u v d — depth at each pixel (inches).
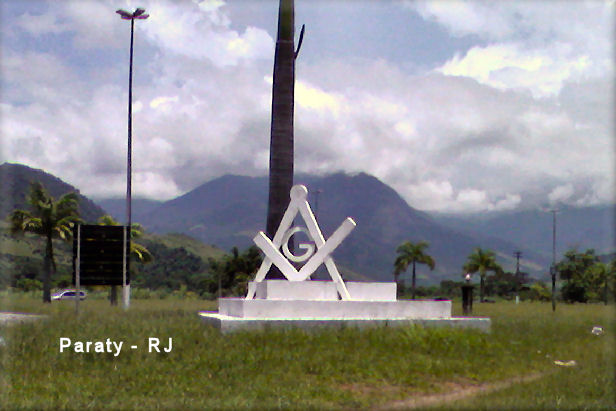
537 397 477.1
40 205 1894.7
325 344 598.2
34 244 3641.7
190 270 4434.1
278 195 938.1
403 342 621.6
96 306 1222.9
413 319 710.5
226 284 2605.8
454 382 518.9
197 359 532.4
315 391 466.3
